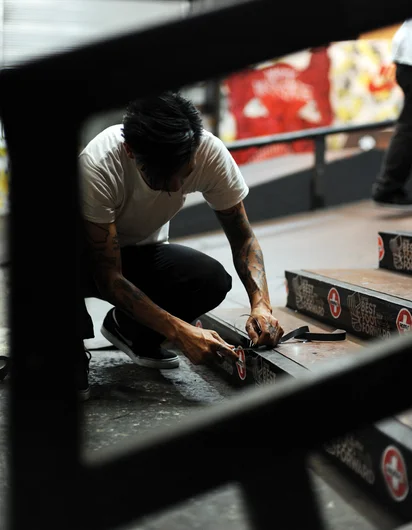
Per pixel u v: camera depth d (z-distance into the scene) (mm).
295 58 7023
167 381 2561
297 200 6172
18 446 905
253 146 5711
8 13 6859
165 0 6855
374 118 7145
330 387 1026
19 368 878
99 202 2158
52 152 828
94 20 7031
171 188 1985
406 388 1049
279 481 1308
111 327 2736
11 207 841
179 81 821
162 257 2512
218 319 2711
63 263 860
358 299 2436
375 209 5793
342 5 818
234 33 809
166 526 1522
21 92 805
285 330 2557
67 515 946
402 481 1472
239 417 1015
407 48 4461
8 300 862
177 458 1004
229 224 2447
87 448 1950
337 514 1543
